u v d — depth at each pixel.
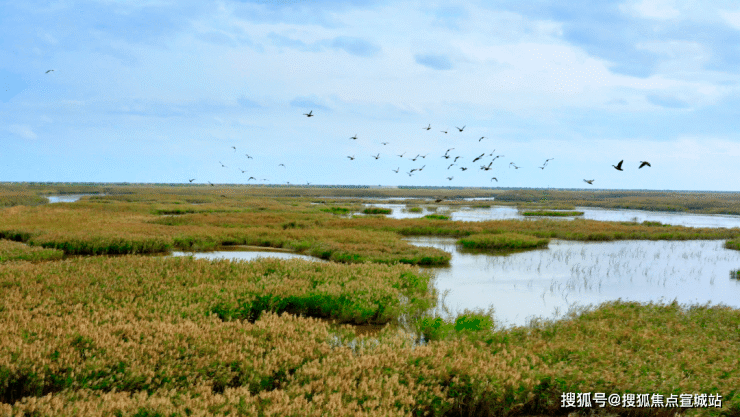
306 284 13.02
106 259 15.76
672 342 9.26
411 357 7.66
